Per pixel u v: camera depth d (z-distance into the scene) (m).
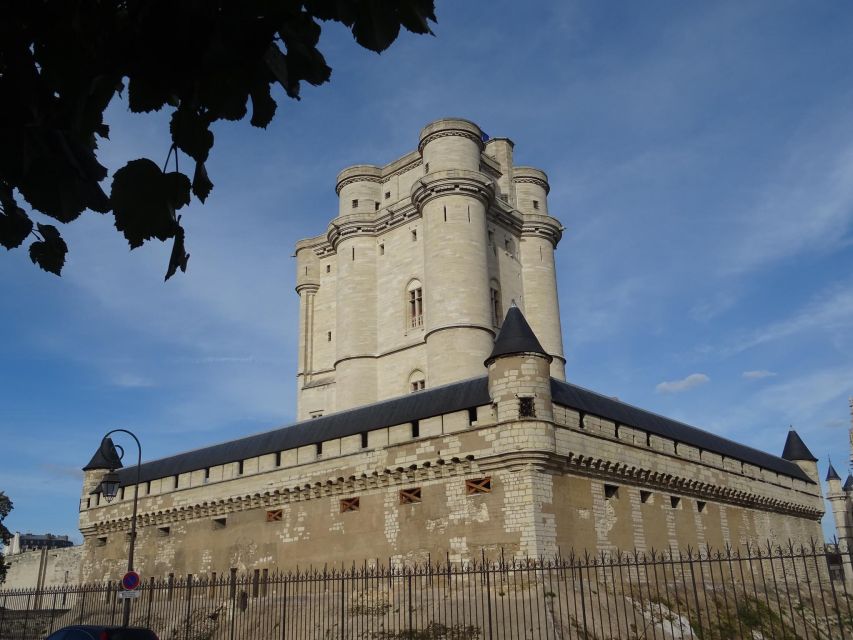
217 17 2.59
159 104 2.74
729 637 28.23
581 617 25.50
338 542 35.47
